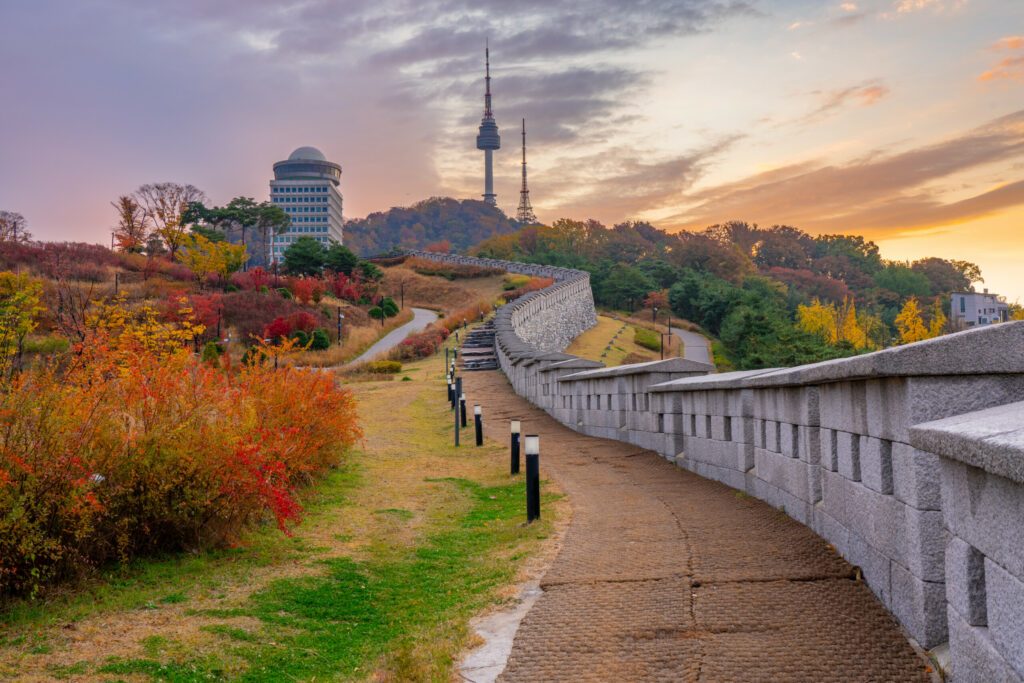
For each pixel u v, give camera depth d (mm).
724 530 8109
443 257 123500
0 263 57125
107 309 17375
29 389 7402
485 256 177125
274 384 13125
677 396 13906
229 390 10711
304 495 11859
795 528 7805
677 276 141875
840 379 6148
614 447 16484
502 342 42438
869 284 195000
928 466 4809
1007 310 136500
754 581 6258
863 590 5871
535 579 7090
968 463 3160
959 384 4828
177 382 9094
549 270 105562
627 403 17062
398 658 5441
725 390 11023
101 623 6324
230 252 79688
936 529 4785
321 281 91438
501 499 11914
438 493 12562
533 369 28609
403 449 18031
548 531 9008
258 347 15633
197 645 5949
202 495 8383
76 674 5328
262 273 82562
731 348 94688
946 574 3734
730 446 10859
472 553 8844
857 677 4484
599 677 4805
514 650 5375
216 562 8281
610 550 7738
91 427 7641
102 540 7613
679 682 4586
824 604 5656
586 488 11695
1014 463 2699
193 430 8555
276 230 133125
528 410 27000
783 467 8602
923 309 164000
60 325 17734
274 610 6863
